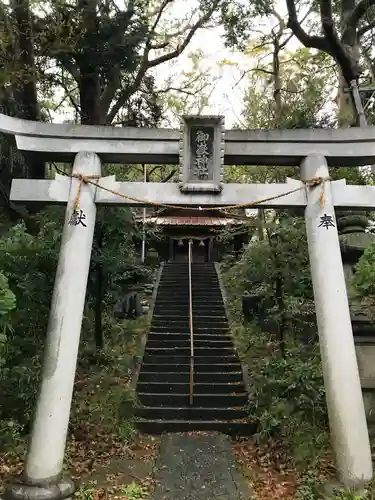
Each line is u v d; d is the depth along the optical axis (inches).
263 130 249.6
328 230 232.5
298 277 326.0
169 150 248.2
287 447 252.1
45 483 196.2
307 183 241.1
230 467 235.0
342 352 213.9
